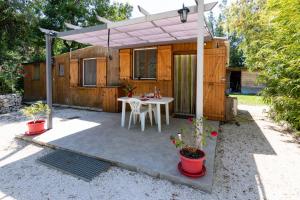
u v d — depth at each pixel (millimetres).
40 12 11172
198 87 2756
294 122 4297
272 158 3158
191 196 2193
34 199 2156
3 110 6855
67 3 11680
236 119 5922
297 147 3643
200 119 2771
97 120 5449
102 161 2992
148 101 4281
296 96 4098
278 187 2355
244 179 2531
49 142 3654
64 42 13781
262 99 5730
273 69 4695
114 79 6922
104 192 2281
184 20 2939
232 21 9672
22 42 8992
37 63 8914
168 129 4461
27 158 3189
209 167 2660
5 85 7441
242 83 15859
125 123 5086
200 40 2723
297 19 3652
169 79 5852
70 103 7992
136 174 2662
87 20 13086
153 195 2215
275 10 4609
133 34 4695
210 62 5234
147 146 3422
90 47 7246
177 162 2807
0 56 7949
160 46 5918
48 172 2744
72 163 2945
